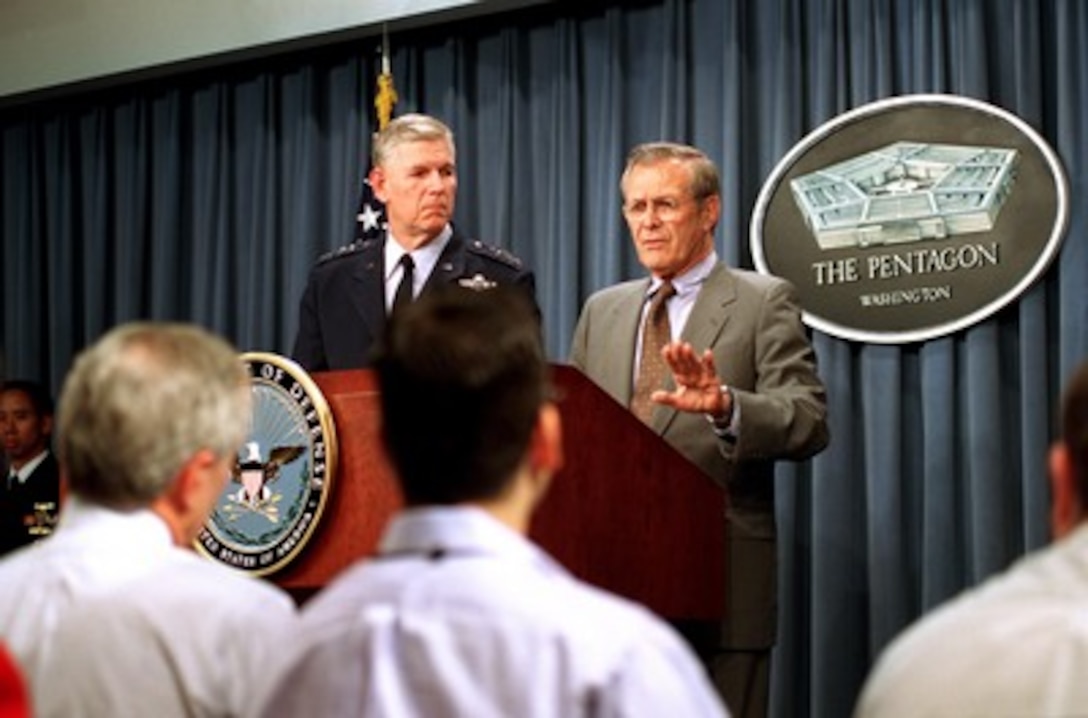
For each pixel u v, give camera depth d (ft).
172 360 5.97
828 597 15.05
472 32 18.10
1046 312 14.62
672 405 9.20
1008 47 15.23
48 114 21.03
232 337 19.45
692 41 16.78
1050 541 14.23
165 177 20.06
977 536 14.48
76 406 5.95
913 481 15.10
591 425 8.09
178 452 5.92
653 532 8.63
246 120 19.62
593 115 17.26
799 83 16.14
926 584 14.69
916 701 4.42
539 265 17.43
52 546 6.03
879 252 15.31
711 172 11.50
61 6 20.56
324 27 18.60
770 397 9.92
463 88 17.97
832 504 15.15
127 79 20.04
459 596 4.66
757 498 10.50
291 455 7.89
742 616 10.21
